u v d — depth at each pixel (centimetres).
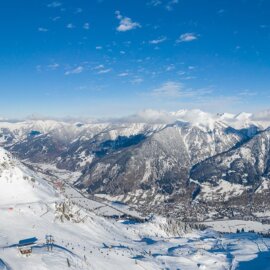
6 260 19038
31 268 18850
